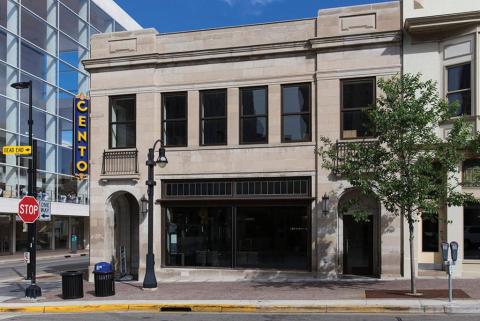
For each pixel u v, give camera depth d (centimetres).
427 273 1627
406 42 1675
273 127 1797
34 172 1652
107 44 1988
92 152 1980
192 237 1883
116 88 1964
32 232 1552
